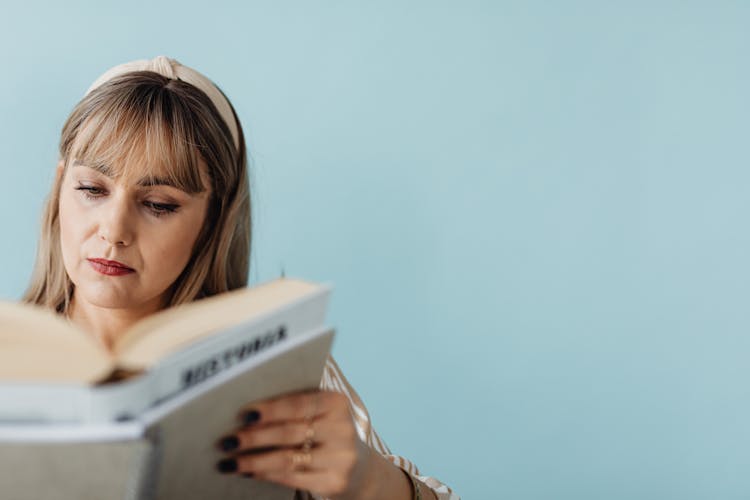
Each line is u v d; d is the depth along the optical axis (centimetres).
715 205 214
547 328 216
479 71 206
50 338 48
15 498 50
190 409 51
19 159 193
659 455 221
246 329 53
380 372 214
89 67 194
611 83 209
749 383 219
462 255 211
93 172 81
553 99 208
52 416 47
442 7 203
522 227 212
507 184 210
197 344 50
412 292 211
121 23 195
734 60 209
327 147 204
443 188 208
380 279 210
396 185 207
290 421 61
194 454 55
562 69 208
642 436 221
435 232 210
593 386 219
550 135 209
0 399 46
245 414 58
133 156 80
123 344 50
